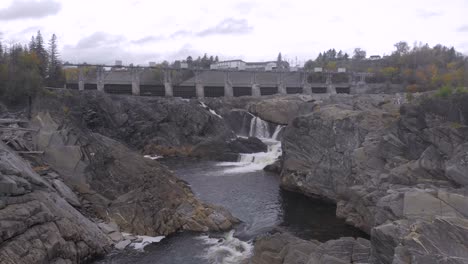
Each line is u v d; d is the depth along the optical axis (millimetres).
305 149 70938
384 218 38531
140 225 49312
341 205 58281
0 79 78062
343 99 96688
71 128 56219
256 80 154250
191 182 75750
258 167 89062
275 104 100938
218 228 51250
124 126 106062
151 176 56750
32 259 35219
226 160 97375
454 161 42375
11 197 38188
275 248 40031
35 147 53875
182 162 95500
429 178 46469
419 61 139500
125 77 157125
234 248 45688
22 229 36312
